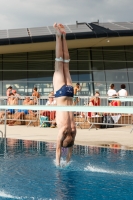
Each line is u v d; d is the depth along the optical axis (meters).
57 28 6.56
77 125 16.91
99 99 16.33
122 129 16.19
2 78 25.44
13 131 15.08
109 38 22.75
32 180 5.71
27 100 17.19
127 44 25.55
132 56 25.78
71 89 6.41
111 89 18.77
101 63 25.61
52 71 25.41
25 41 22.02
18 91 25.39
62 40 6.61
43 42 22.28
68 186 5.32
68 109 4.49
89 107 4.30
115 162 7.36
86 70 25.50
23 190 5.08
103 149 9.40
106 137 12.76
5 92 25.28
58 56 6.54
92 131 15.27
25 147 9.65
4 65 25.50
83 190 5.08
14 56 25.56
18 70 25.45
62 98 6.35
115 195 4.82
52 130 15.54
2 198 4.66
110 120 16.16
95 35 22.25
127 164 7.12
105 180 5.72
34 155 8.25
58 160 6.76
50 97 16.78
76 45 24.56
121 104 17.50
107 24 26.09
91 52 25.64
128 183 5.52
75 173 6.23
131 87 25.47
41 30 24.34
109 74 25.56
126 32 22.38
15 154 8.40
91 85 25.33
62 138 6.39
